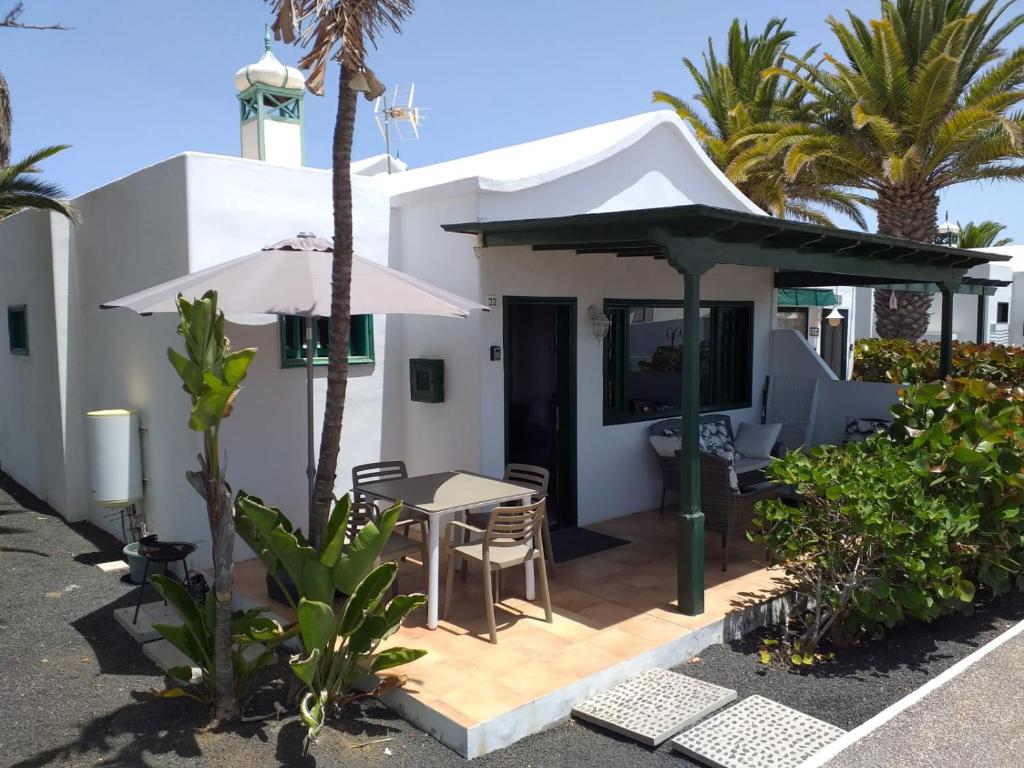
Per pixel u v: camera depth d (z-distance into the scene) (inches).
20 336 433.1
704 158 363.6
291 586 232.5
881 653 228.8
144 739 176.6
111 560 311.9
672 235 223.3
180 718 186.1
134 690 201.8
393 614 179.3
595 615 235.5
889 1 573.0
